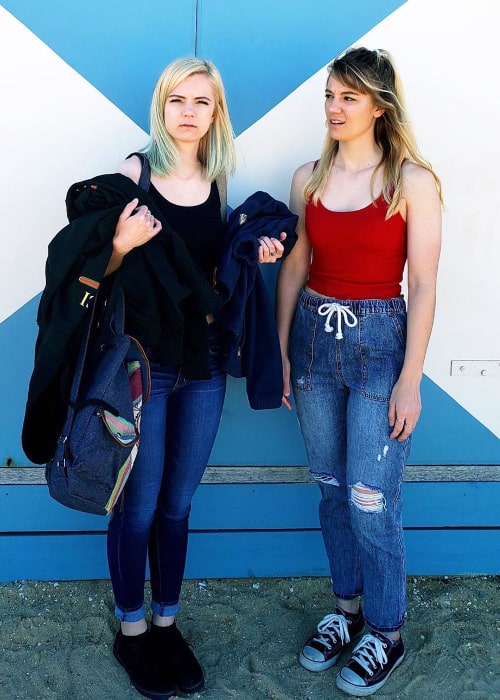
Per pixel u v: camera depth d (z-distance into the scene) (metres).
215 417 2.19
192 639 2.46
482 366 2.67
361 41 2.40
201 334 1.99
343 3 2.37
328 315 2.09
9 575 2.68
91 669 2.29
